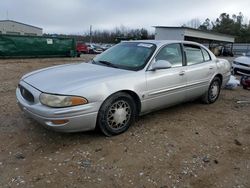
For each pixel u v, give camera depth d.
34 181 2.75
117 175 2.91
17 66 12.68
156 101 4.28
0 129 3.99
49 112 3.24
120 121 3.87
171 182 2.82
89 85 3.46
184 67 4.75
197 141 3.83
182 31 34.53
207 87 5.43
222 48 39.88
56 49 18.84
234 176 2.98
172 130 4.18
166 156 3.35
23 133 3.88
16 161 3.12
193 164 3.19
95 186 2.71
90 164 3.10
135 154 3.37
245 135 4.13
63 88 3.35
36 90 3.46
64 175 2.87
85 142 3.64
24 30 47.12
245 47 48.56
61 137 3.78
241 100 6.30
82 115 3.38
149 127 4.26
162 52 4.47
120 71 3.99
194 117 4.85
